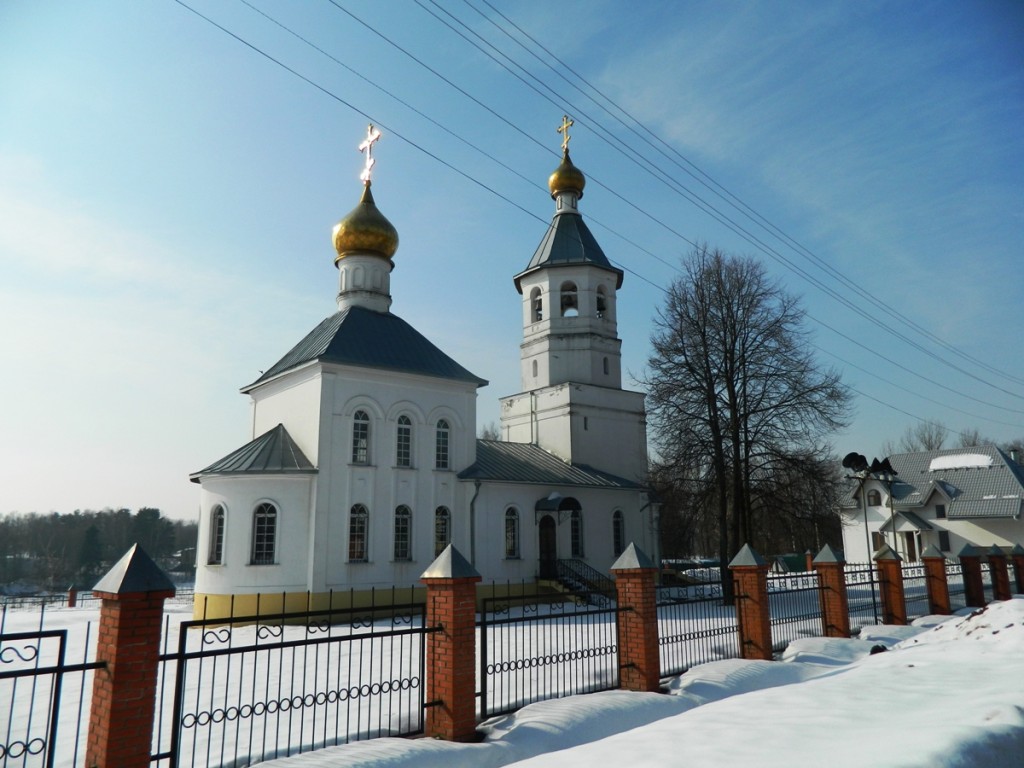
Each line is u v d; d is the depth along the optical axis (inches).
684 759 252.1
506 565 1157.7
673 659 578.6
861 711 318.0
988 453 1788.9
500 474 1183.6
